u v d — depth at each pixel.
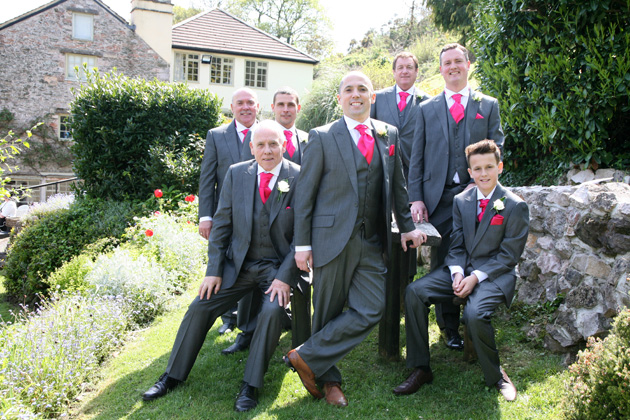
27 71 19.09
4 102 18.98
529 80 4.68
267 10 37.38
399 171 3.08
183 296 5.34
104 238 7.07
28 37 18.97
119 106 8.01
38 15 18.94
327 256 2.86
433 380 3.12
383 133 2.97
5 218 11.20
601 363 2.25
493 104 3.62
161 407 2.97
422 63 19.97
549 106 4.49
